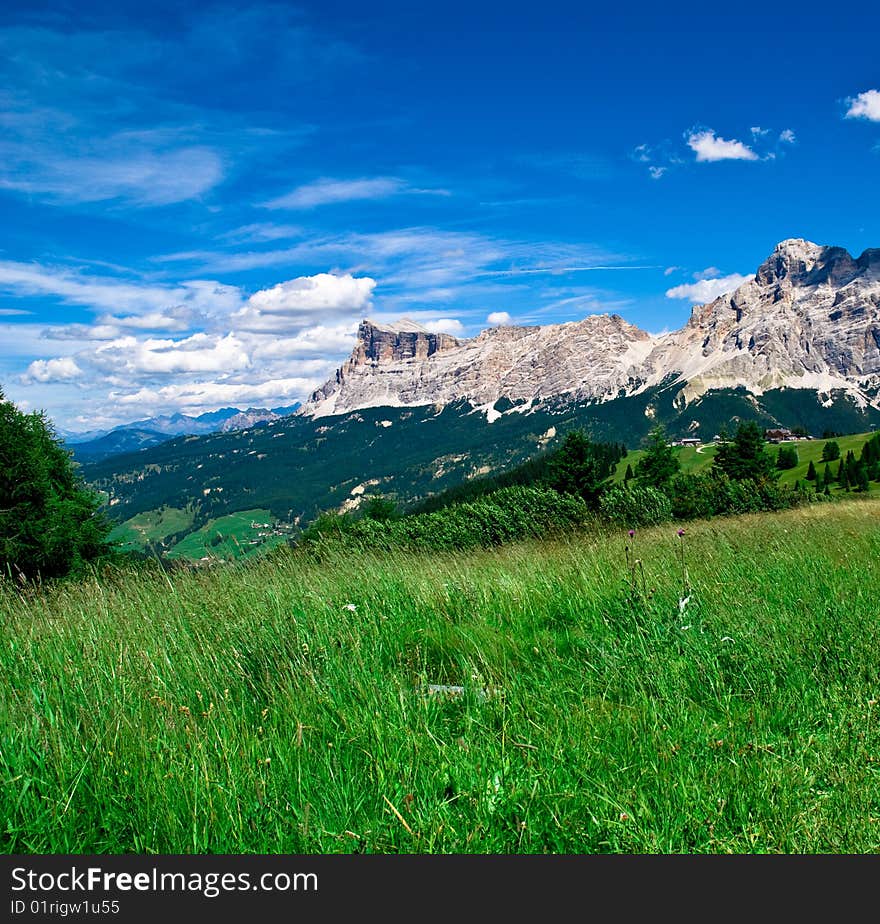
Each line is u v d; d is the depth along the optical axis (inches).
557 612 291.3
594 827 127.2
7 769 137.4
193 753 144.2
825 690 182.5
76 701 178.4
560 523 607.5
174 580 344.5
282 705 181.6
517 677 200.7
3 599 321.1
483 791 135.2
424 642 255.0
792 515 671.8
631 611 261.9
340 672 205.5
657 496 651.5
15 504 781.9
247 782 138.9
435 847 122.0
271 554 411.8
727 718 175.2
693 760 149.3
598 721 168.9
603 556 378.6
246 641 241.1
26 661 211.8
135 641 231.5
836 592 269.0
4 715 160.4
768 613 247.6
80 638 231.6
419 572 353.4
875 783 135.7
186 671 204.2
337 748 153.4
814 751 148.1
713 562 344.5
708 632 235.8
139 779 139.5
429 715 177.6
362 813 132.5
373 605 293.0
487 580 331.6
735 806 132.6
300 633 238.1
